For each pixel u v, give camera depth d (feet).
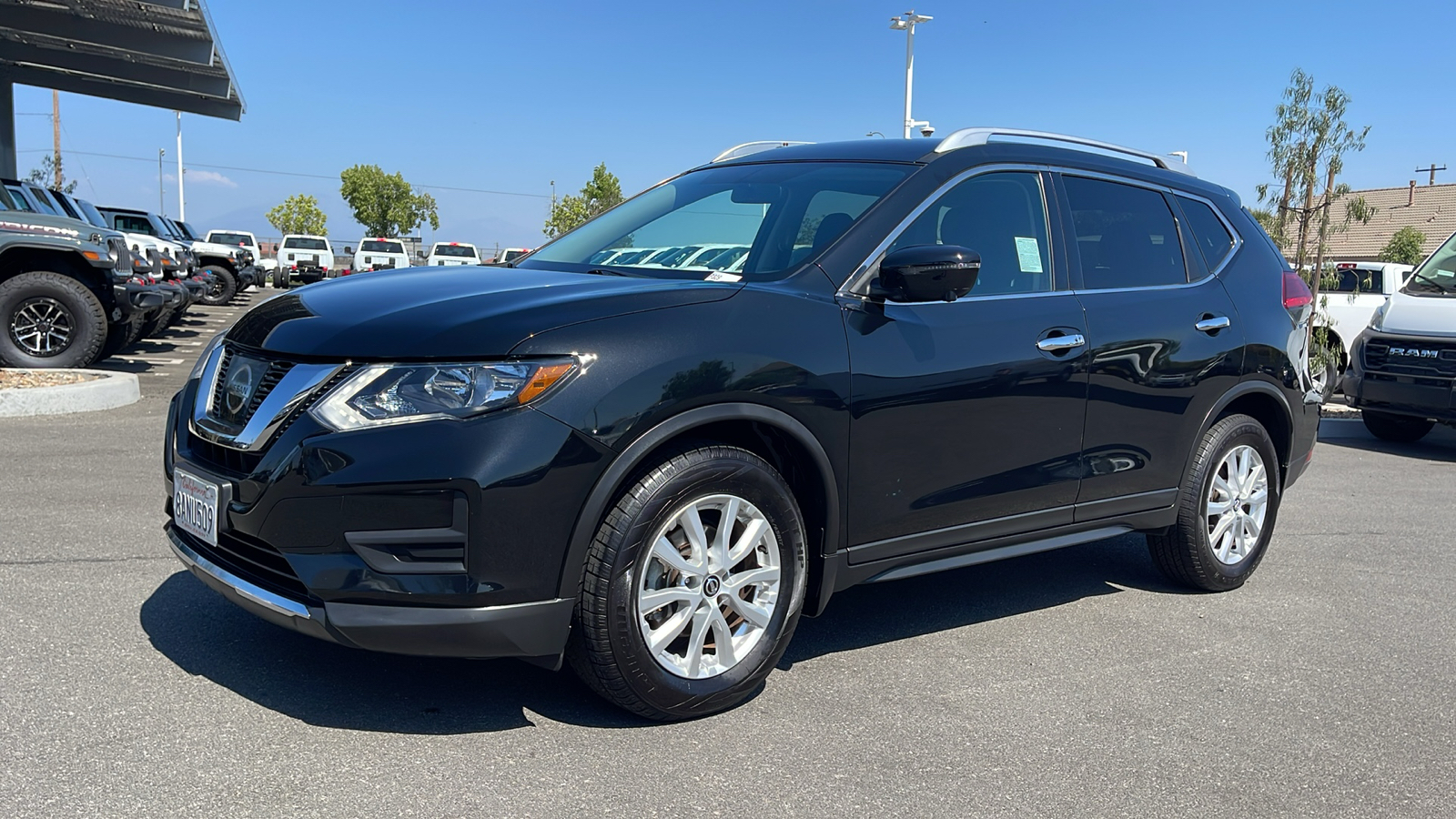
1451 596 16.16
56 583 13.23
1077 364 13.00
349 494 8.95
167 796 8.45
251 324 10.64
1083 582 16.21
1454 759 10.50
